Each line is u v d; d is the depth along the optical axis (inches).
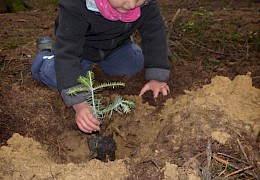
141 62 38.3
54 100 33.4
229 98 30.3
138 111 33.1
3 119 31.1
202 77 36.2
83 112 29.4
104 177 24.1
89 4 29.5
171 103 32.9
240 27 49.5
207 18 53.2
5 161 25.7
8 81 36.3
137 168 24.7
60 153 29.9
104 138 31.1
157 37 34.2
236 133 26.7
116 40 34.1
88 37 33.2
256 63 39.8
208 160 24.6
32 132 30.5
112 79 37.2
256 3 67.7
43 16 58.2
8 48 44.3
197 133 26.6
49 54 35.6
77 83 30.3
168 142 26.6
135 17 30.6
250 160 25.5
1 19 55.9
